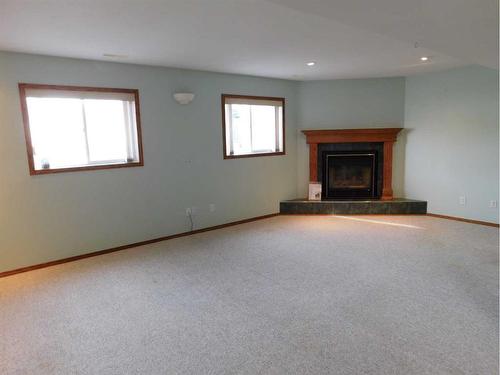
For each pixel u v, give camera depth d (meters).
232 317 2.74
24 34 3.01
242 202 5.71
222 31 3.10
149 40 3.32
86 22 2.76
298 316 2.73
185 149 4.96
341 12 2.17
